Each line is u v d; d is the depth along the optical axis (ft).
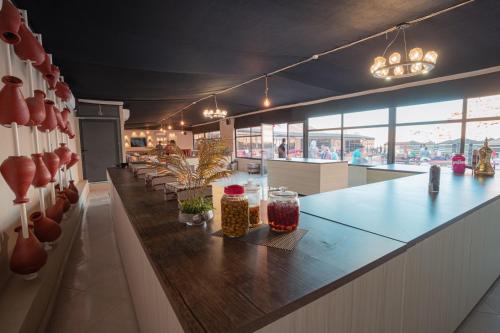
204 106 33.27
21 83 5.77
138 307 5.72
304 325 2.67
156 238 4.34
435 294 4.76
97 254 10.31
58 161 8.36
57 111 9.75
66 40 10.85
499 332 5.76
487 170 10.48
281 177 21.21
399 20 10.28
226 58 14.07
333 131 25.90
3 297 5.44
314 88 22.25
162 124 54.08
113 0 8.07
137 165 16.08
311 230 4.50
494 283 7.38
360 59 14.88
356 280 3.16
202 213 5.05
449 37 11.64
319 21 10.27
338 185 19.01
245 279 2.96
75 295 7.51
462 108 17.26
